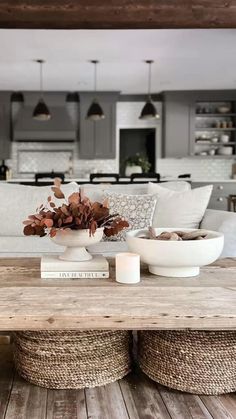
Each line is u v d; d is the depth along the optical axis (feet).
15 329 4.23
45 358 5.55
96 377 5.61
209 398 5.42
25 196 11.34
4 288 5.21
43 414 5.00
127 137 28.99
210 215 10.28
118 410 5.11
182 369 5.49
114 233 6.20
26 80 24.12
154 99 28.25
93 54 18.80
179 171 28.89
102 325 4.25
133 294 4.94
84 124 27.61
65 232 5.80
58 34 16.01
